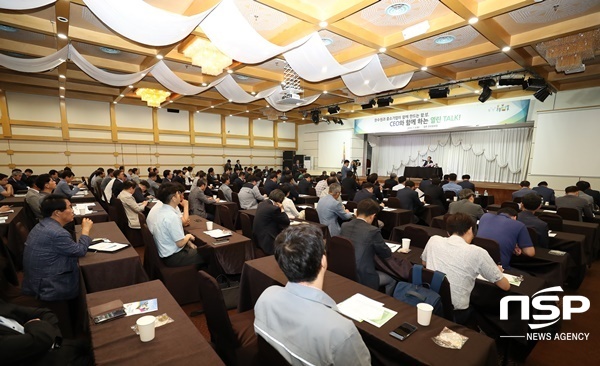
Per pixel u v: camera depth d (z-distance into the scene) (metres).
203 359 1.06
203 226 3.39
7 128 8.20
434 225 3.69
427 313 1.25
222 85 6.66
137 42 3.16
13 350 1.04
